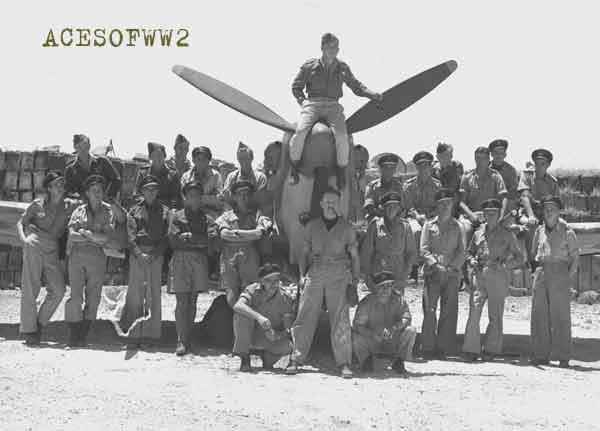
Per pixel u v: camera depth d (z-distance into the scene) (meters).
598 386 6.76
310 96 7.81
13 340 8.96
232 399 5.75
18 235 9.05
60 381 6.29
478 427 5.07
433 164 10.73
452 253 8.41
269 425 4.98
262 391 6.08
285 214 8.12
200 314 12.95
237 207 8.08
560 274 8.09
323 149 7.48
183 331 8.09
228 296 7.97
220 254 8.62
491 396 6.11
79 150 9.11
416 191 9.44
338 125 7.55
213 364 7.45
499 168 9.74
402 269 8.04
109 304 9.07
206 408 5.41
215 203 9.27
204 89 8.31
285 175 8.09
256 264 8.01
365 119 8.35
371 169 15.80
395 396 6.00
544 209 8.20
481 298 8.27
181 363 7.44
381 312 7.30
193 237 8.06
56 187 8.59
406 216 9.34
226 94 8.27
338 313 7.09
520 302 17.47
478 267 8.31
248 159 8.95
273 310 7.17
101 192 8.41
